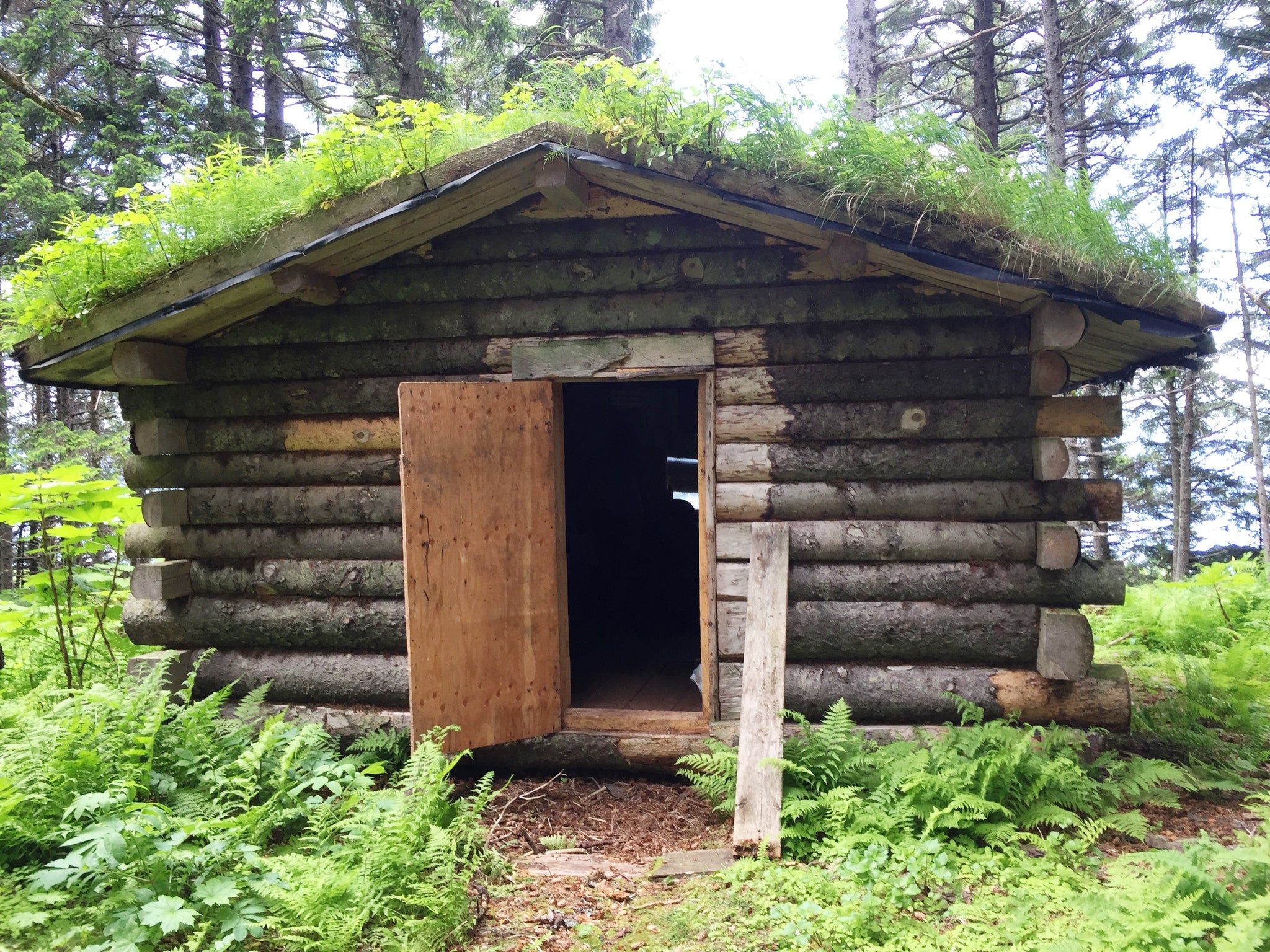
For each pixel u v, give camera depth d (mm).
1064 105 13078
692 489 11016
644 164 4391
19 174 12250
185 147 13227
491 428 5012
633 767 5199
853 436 4992
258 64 15195
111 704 4289
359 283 5391
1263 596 8320
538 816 4727
